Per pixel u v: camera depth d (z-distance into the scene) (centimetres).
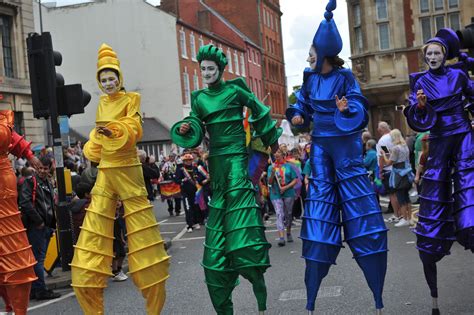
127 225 607
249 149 592
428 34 3316
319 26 554
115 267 995
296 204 1306
